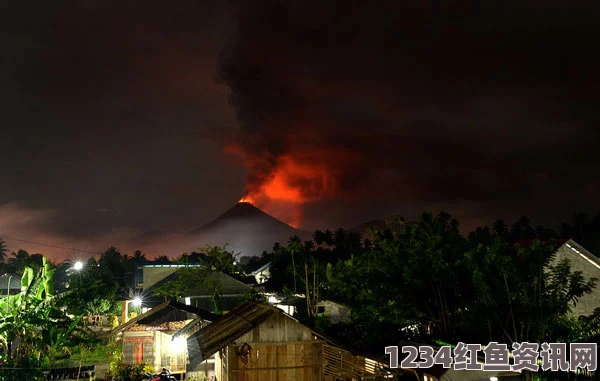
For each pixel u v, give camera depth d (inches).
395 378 681.6
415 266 942.4
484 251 874.8
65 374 914.7
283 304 1635.1
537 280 783.7
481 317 793.6
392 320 948.0
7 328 836.0
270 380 687.7
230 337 695.1
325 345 708.0
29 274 903.7
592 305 1119.0
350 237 3909.9
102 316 1946.4
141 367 999.6
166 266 2285.9
